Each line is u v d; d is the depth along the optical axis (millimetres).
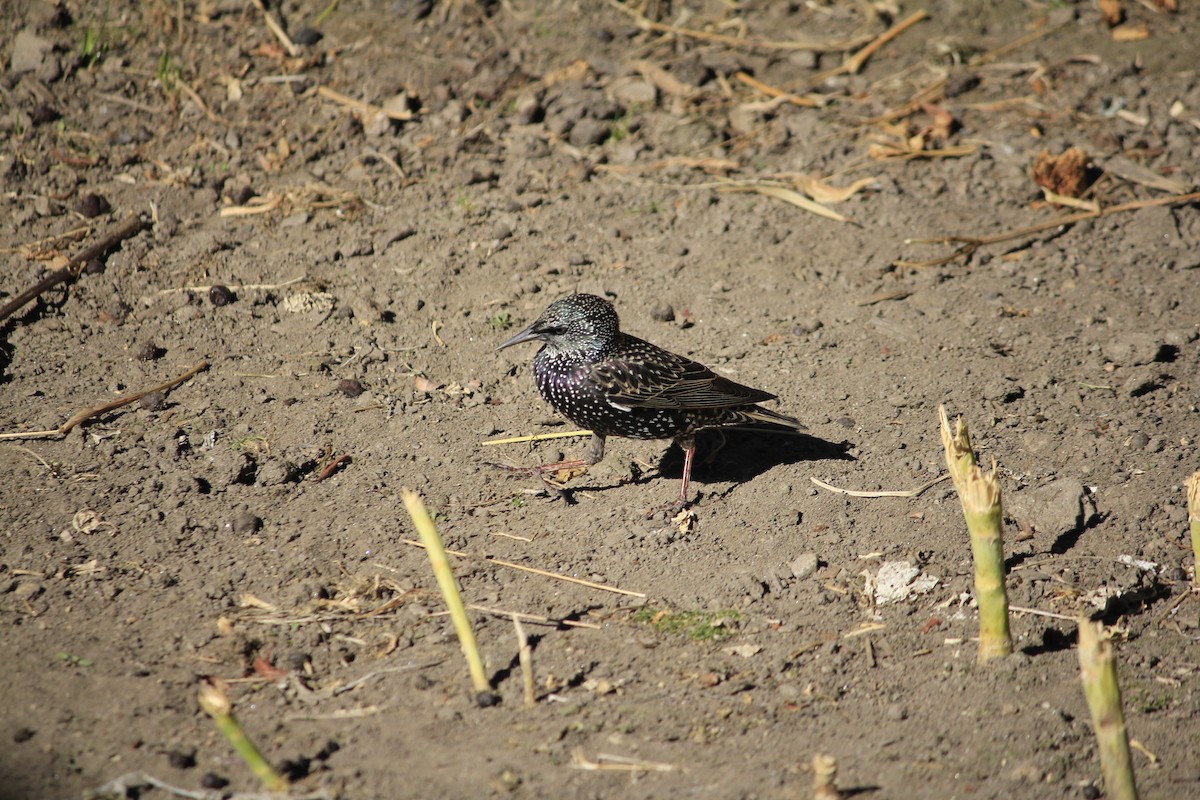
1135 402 10914
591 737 7289
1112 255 13250
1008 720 7387
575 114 15422
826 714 7566
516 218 13742
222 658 7953
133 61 15781
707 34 17234
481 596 8734
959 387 11172
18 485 9734
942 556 9125
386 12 17031
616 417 9820
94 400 10906
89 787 6719
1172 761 7094
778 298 12594
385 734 7273
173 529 9344
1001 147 15016
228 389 11141
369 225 13578
